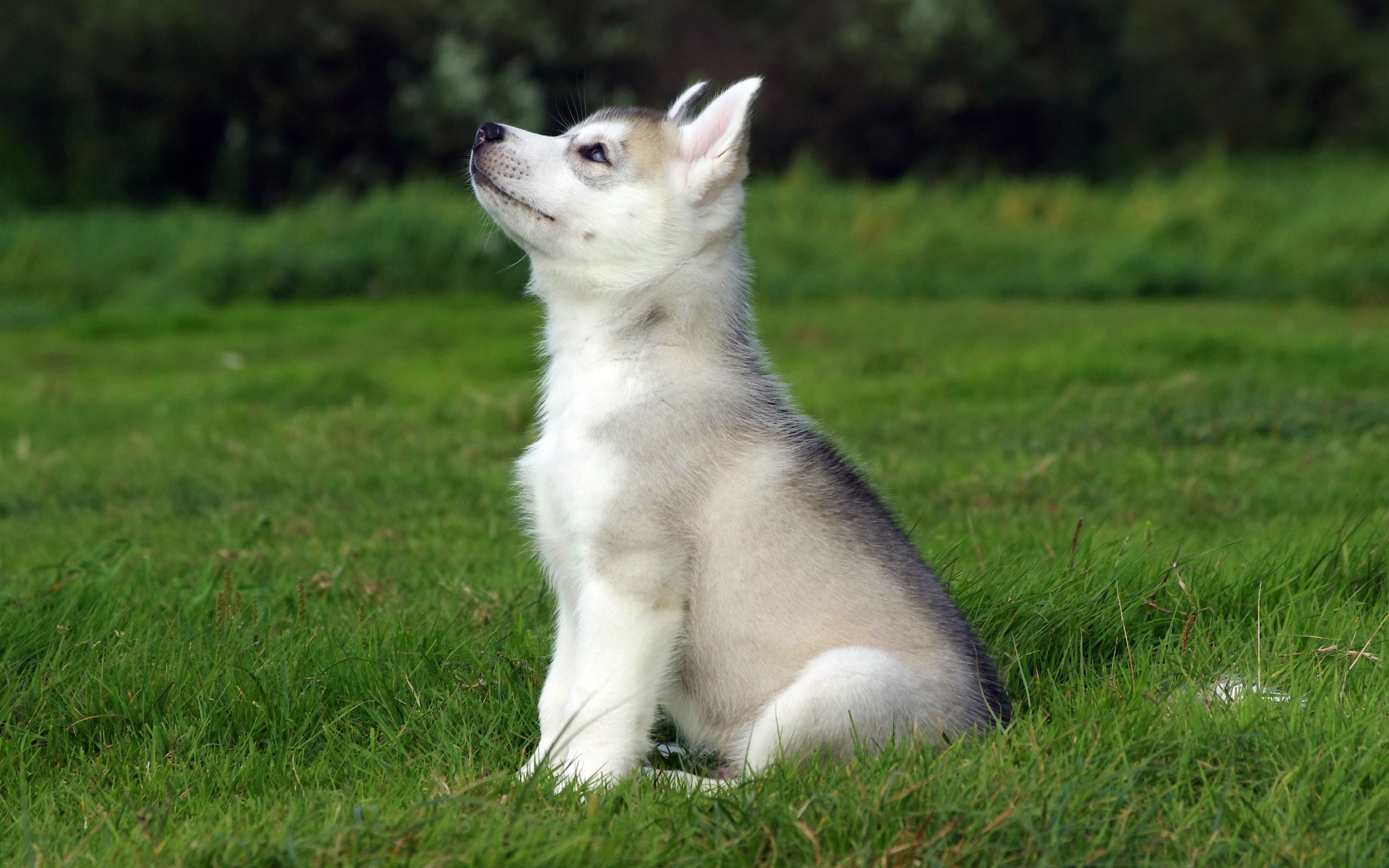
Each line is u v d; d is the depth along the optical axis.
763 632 3.80
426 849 3.07
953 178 31.55
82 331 16.34
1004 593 4.88
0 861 3.18
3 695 4.24
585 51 29.75
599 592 3.77
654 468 3.79
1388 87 35.59
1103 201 25.20
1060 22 33.31
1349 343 11.80
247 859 3.03
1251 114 35.78
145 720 4.17
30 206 26.92
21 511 7.89
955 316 17.27
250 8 26.62
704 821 3.24
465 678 4.41
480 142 4.23
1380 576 5.17
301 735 4.05
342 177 27.98
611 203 4.09
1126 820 3.21
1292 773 3.35
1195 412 9.05
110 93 27.39
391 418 10.27
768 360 4.43
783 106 32.22
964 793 3.27
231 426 10.30
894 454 8.45
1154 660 4.38
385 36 27.45
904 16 31.52
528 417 10.07
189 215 23.23
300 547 6.70
